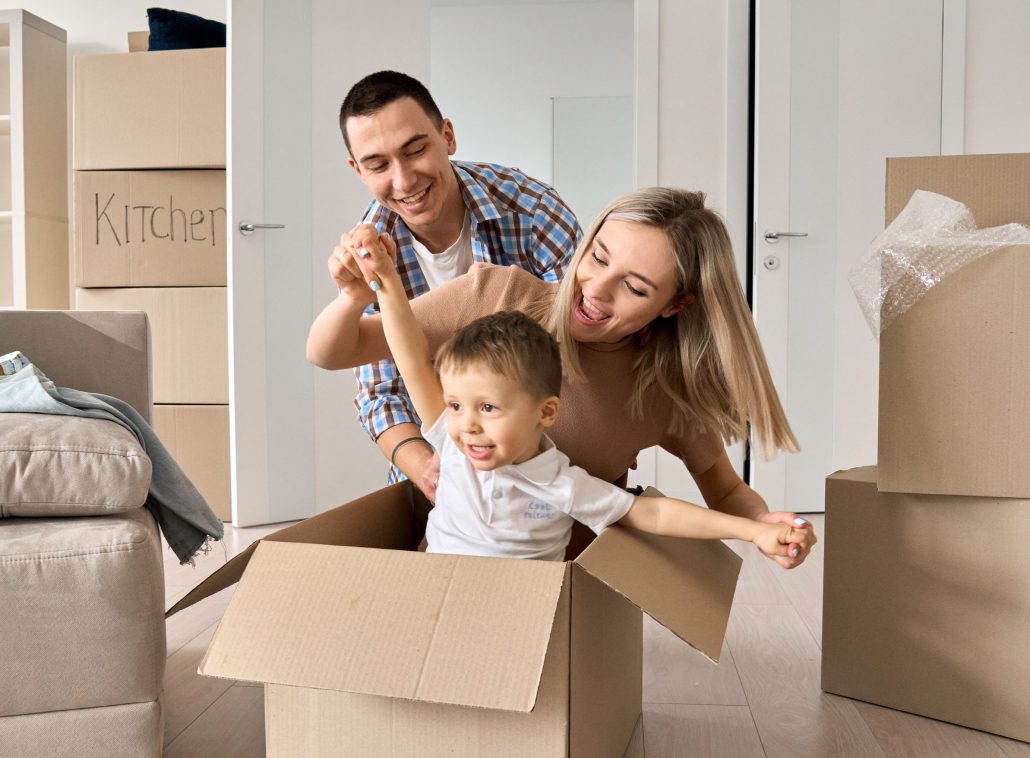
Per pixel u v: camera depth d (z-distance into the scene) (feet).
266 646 3.55
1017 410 5.05
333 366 4.89
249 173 10.89
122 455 4.67
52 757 4.21
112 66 11.43
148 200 11.47
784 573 8.77
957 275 5.12
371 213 6.24
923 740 5.22
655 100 11.84
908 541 5.55
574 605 3.68
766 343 11.65
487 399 4.12
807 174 11.63
